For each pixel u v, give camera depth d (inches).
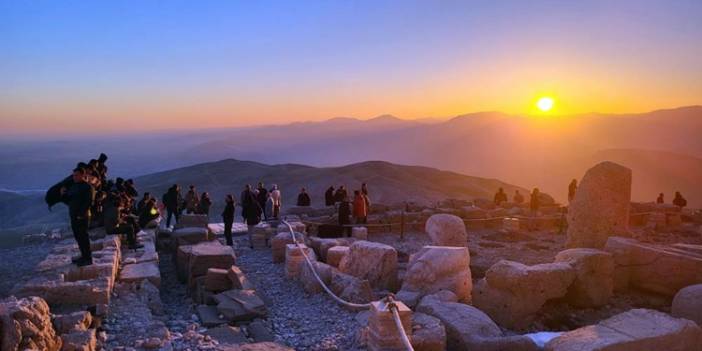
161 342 302.4
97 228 579.8
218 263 492.7
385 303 294.8
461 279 431.8
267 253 666.8
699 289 405.1
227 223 708.7
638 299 505.4
